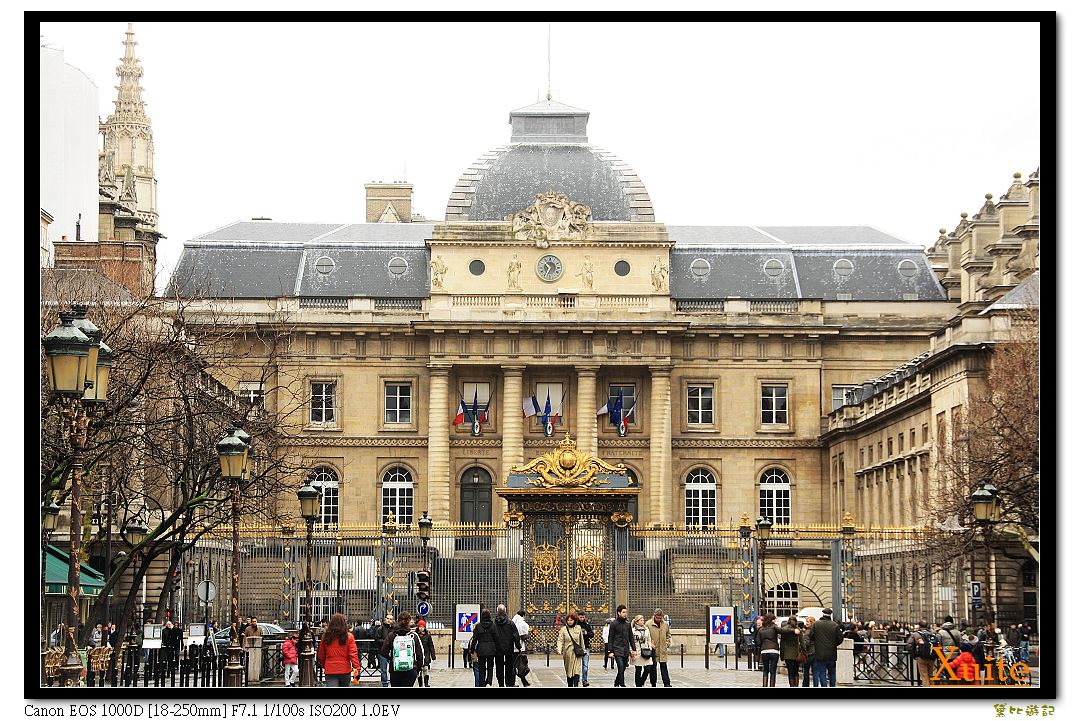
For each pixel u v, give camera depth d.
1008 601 86.62
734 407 140.62
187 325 97.75
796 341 141.12
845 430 132.62
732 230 150.25
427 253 145.38
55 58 119.56
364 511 138.12
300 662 55.12
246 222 150.62
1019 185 121.88
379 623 75.75
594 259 138.62
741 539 91.38
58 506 57.78
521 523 83.12
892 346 141.25
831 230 151.75
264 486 85.12
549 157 143.62
